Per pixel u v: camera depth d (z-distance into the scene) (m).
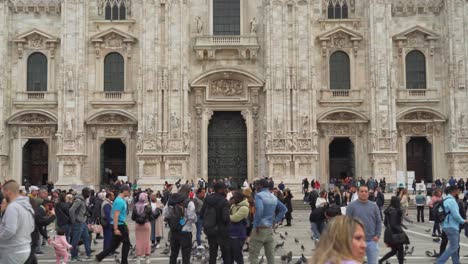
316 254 7.90
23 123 67.88
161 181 65.50
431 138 68.19
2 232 14.17
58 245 23.83
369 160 67.38
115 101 67.94
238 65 68.88
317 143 66.88
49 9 69.19
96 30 69.06
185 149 66.25
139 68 67.00
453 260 22.97
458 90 66.56
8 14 68.38
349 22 69.06
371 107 66.94
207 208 20.66
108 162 70.06
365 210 17.89
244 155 69.31
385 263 24.05
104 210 25.12
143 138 66.19
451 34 66.75
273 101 66.44
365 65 68.44
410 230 40.75
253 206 25.91
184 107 66.62
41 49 68.81
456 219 21.83
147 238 24.64
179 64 66.94
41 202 28.11
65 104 66.69
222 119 69.88
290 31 67.00
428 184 66.81
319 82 68.50
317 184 61.59
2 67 66.94
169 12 67.19
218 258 27.84
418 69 69.06
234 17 69.75
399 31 69.06
